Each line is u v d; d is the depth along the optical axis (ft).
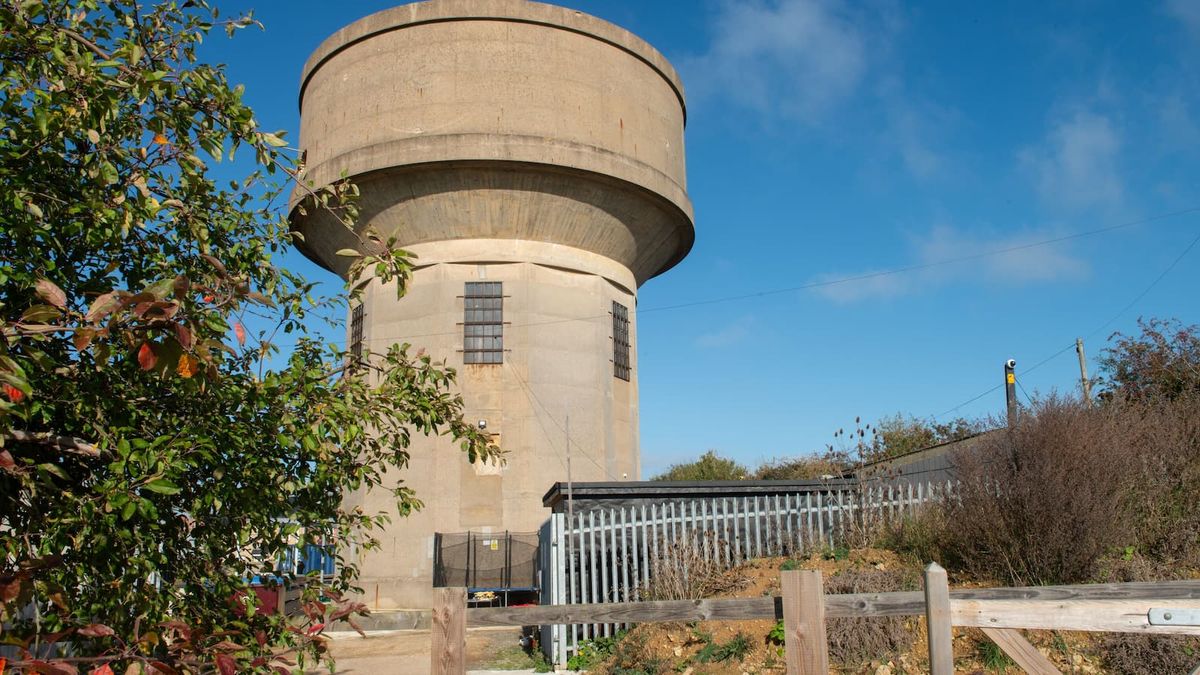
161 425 19.20
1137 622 16.67
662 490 51.13
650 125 81.56
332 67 79.97
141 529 18.86
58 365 16.81
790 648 19.33
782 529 46.88
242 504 20.44
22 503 17.31
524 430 76.84
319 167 75.61
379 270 21.20
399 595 73.92
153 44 20.47
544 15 76.69
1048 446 34.19
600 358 81.97
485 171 74.43
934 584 18.03
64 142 18.16
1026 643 17.70
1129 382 56.39
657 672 36.19
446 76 75.00
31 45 17.08
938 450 57.11
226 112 19.89
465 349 77.92
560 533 45.52
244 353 23.00
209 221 21.57
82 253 19.97
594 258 83.20
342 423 21.04
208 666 15.84
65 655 17.99
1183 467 37.22
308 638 19.01
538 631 53.16
